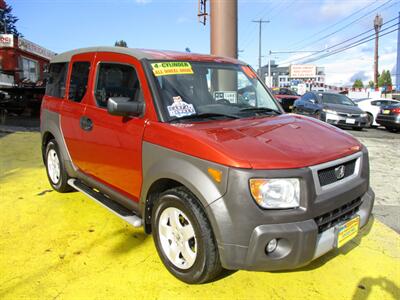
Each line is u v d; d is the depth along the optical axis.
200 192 2.79
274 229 2.64
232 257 2.71
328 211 2.86
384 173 7.02
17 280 3.17
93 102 4.15
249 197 2.63
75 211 4.59
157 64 3.63
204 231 2.85
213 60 4.13
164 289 3.07
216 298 2.97
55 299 2.94
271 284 3.17
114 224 4.24
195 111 3.51
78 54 4.66
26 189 5.39
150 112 3.38
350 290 3.11
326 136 3.37
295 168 2.71
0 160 7.12
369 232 4.20
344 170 3.11
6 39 15.99
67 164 4.75
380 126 17.36
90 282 3.15
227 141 2.90
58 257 3.53
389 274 3.35
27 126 12.30
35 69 18.75
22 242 3.81
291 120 3.75
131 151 3.51
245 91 4.18
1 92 15.61
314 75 68.81
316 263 3.50
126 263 3.44
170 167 3.03
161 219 3.26
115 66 3.93
